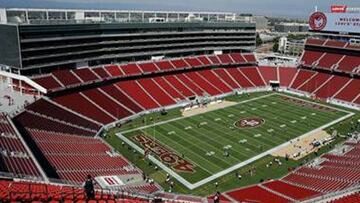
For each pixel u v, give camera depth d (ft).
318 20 422.41
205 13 441.68
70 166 187.52
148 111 307.99
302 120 294.66
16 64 272.31
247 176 203.62
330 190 163.73
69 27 298.76
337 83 370.12
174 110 316.40
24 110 234.79
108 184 174.50
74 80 298.35
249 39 447.83
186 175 204.23
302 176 196.44
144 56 378.32
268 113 311.68
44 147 200.54
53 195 100.89
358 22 390.83
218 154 230.68
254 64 425.69
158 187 189.16
